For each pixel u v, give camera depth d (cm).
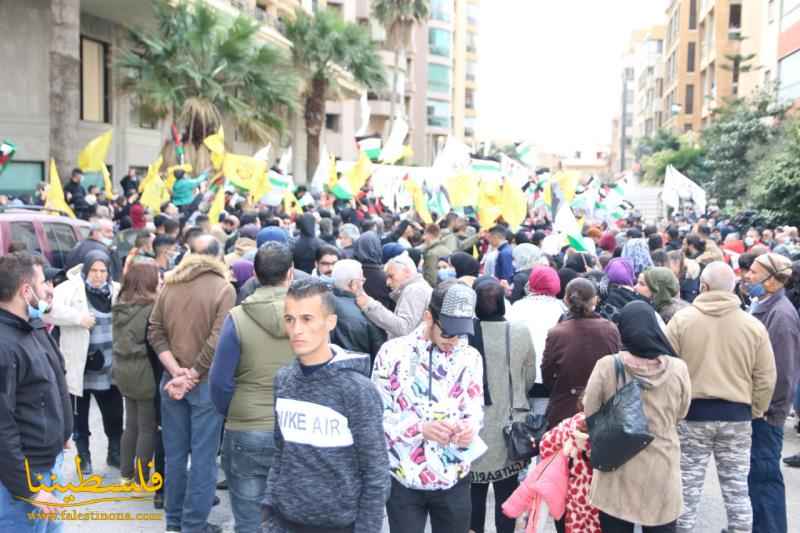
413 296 595
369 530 327
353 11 5781
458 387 422
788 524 626
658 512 437
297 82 2548
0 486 401
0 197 1403
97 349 675
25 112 2267
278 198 1440
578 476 475
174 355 552
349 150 5647
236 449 475
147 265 632
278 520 338
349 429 329
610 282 694
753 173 3153
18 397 402
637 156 6831
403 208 1814
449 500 430
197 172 2152
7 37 2238
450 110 7919
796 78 3441
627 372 442
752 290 792
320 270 700
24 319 405
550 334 555
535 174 1853
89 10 2419
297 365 339
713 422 522
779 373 568
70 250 900
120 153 2603
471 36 9894
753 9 5153
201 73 2220
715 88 5662
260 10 3438
